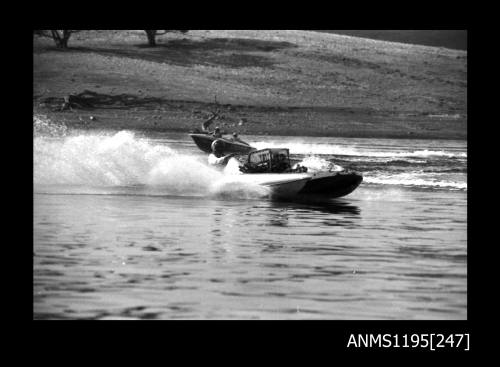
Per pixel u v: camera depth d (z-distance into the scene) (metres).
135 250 50.69
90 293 39.78
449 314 37.59
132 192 84.31
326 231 60.72
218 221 64.88
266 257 49.31
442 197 87.06
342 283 42.69
